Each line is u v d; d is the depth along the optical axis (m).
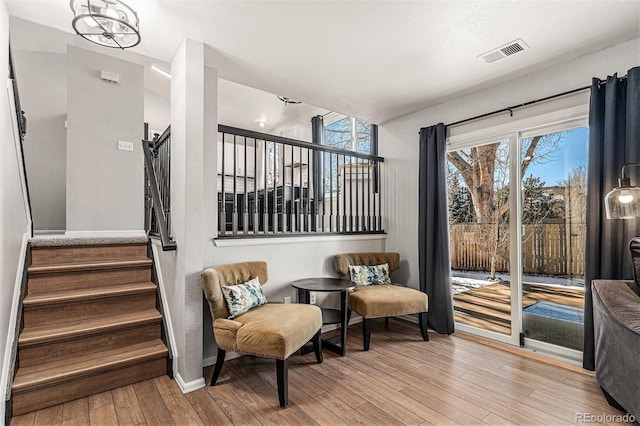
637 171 2.21
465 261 3.54
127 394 2.16
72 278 2.62
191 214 2.32
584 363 2.47
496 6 2.01
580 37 2.34
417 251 3.90
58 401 2.01
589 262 2.42
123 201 4.11
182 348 2.29
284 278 3.23
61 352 2.21
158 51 2.52
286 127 6.81
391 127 4.25
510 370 2.55
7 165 2.03
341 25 2.21
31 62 4.21
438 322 3.46
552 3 1.98
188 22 2.16
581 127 2.69
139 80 4.27
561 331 2.78
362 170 4.21
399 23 2.18
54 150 4.34
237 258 2.90
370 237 4.06
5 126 1.96
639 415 1.69
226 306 2.44
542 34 2.31
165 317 2.56
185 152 2.31
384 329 3.58
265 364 2.70
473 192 3.46
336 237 3.70
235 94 5.52
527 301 3.00
